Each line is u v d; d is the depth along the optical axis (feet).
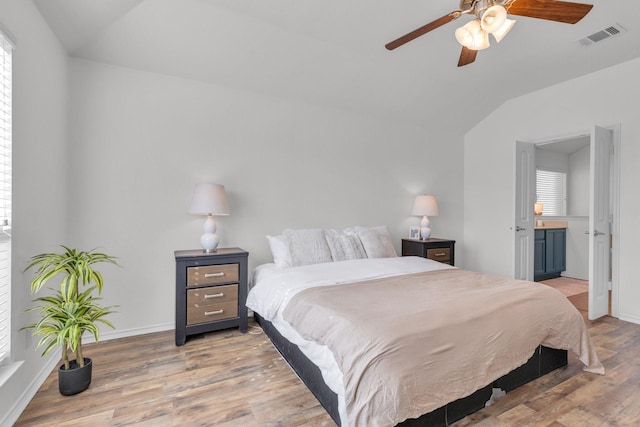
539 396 5.73
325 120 11.86
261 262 10.59
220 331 9.02
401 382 4.11
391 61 10.16
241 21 7.98
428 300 5.84
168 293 9.21
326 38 8.83
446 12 7.79
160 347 7.93
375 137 13.03
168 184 9.23
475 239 15.02
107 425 4.99
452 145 15.15
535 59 10.09
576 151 18.89
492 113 14.24
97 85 8.37
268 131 10.75
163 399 5.70
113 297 8.56
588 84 11.09
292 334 6.46
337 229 12.05
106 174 8.46
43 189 6.49
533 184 12.98
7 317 5.16
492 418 5.15
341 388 4.55
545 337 5.91
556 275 16.90
